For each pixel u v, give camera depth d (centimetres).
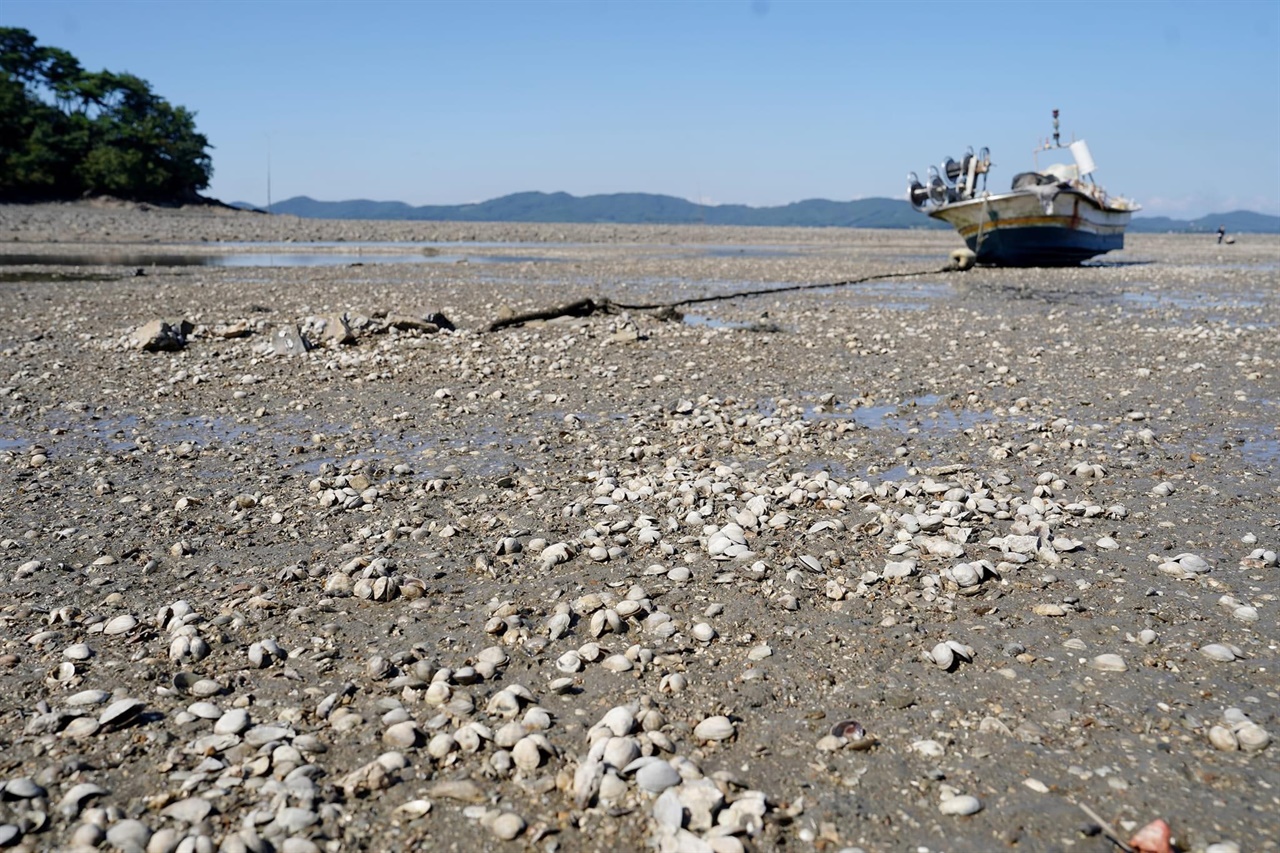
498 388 1303
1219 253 6072
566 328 1867
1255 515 730
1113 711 442
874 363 1484
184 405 1200
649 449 950
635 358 1535
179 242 6419
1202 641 516
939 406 1170
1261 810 365
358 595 589
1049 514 731
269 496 805
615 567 636
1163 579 605
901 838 352
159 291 2703
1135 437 984
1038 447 941
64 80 11019
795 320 2058
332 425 1090
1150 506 757
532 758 398
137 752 410
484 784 385
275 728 424
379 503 786
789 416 1112
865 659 500
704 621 548
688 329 1859
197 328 1797
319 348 1645
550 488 828
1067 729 427
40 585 610
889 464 902
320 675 485
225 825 356
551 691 468
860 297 2662
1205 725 427
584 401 1213
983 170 3916
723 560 643
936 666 491
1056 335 1791
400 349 1619
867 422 1088
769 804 371
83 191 10131
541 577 619
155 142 10831
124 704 436
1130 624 539
